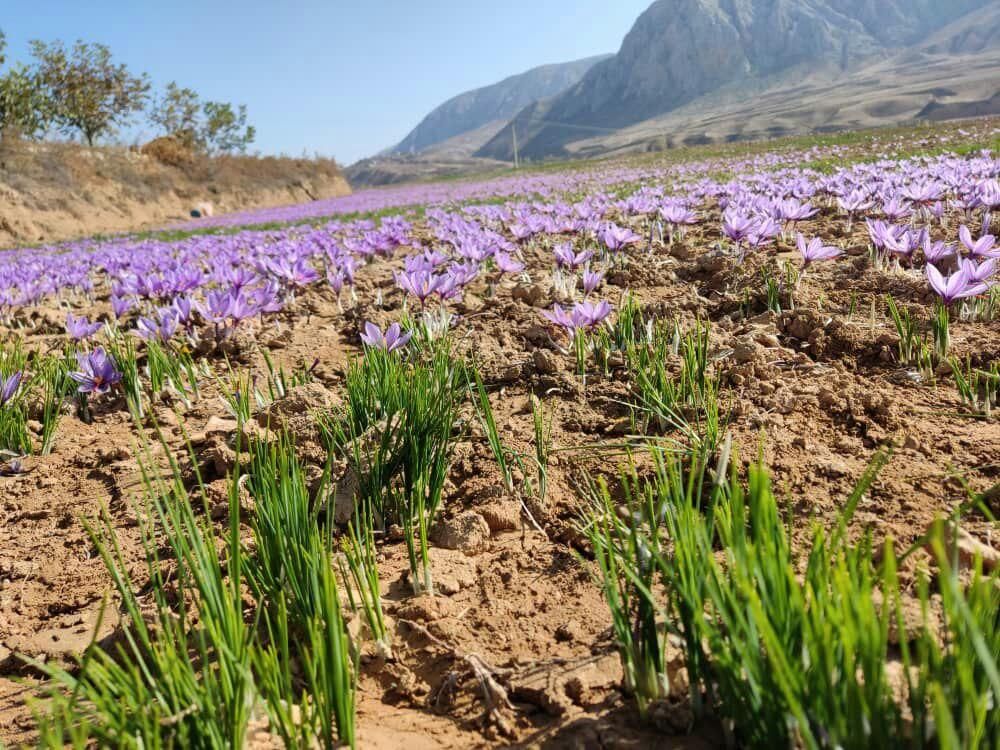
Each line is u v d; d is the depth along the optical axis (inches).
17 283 291.0
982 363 123.2
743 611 52.1
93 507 116.0
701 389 120.0
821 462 95.9
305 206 1535.4
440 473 99.3
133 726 52.7
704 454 80.9
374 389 123.6
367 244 305.7
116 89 1870.1
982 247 148.4
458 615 79.1
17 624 88.4
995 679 35.0
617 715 61.4
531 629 75.1
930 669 43.9
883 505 84.1
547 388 138.0
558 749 58.8
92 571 97.7
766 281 184.5
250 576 75.6
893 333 139.4
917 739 43.8
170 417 151.6
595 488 99.3
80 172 1407.5
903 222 271.4
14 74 1588.3
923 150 757.3
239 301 179.5
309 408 134.2
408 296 233.5
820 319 146.0
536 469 106.5
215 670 69.0
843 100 6865.2
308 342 197.2
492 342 174.2
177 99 2064.5
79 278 320.8
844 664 43.6
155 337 181.3
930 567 70.0
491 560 89.2
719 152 1803.6
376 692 69.5
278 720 57.9
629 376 136.5
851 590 45.8
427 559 83.0
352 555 88.3
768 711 47.2
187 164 1834.4
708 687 57.6
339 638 56.6
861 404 112.2
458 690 67.7
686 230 315.0
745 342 139.9
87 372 147.7
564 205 411.2
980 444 95.9
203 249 472.1
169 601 86.0
